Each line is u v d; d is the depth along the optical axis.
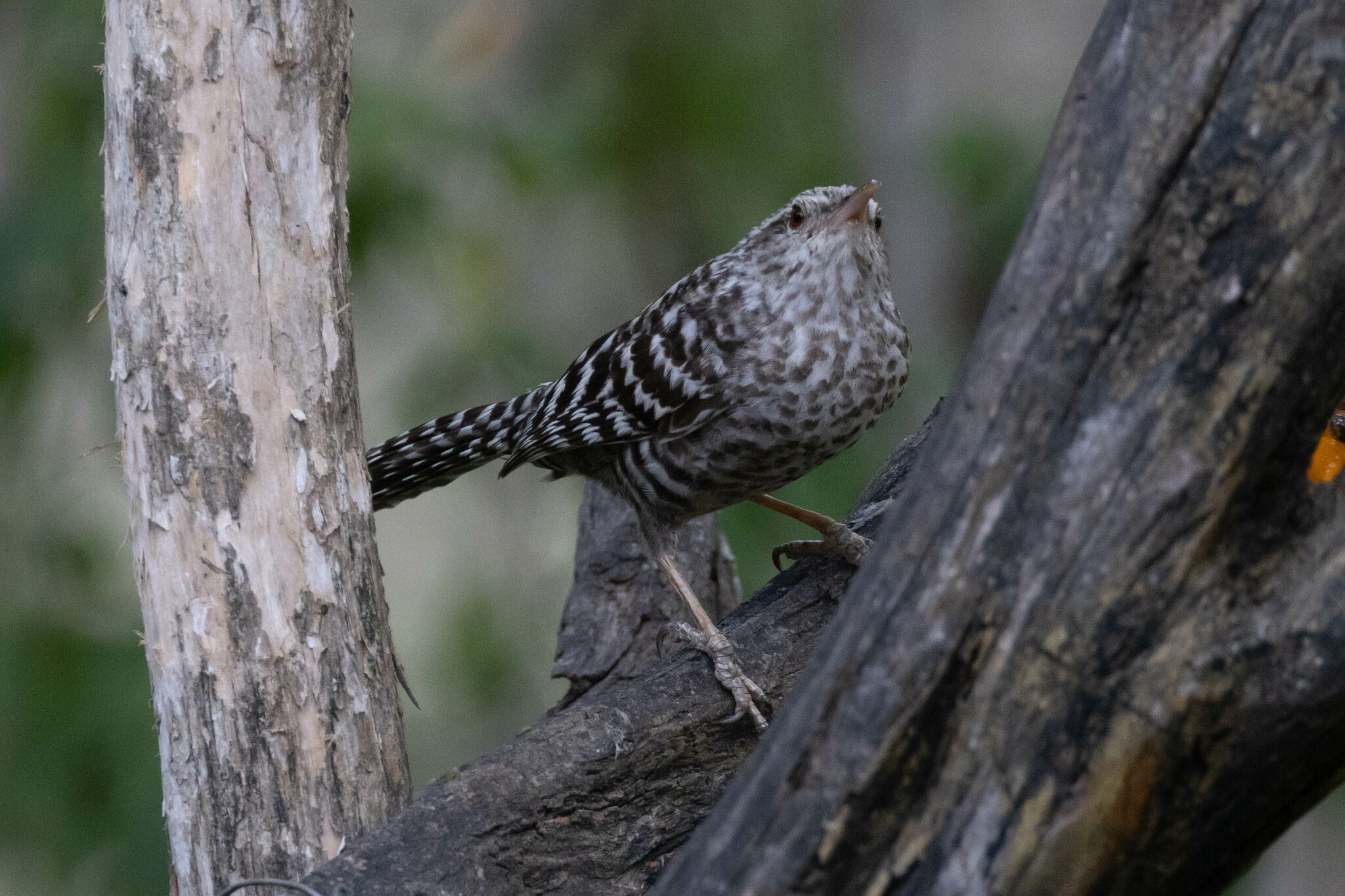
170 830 6.08
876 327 7.15
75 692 12.13
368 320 16.09
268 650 5.88
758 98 16.73
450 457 8.59
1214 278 3.96
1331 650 3.90
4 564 13.34
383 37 17.59
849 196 7.11
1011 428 4.14
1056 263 4.13
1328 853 17.58
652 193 17.14
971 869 4.13
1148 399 4.02
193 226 5.87
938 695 4.14
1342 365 3.94
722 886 4.30
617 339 7.80
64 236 13.27
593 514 9.19
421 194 13.73
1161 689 4.02
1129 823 4.11
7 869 12.12
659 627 8.76
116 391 6.10
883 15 17.27
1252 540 4.05
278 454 5.96
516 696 16.30
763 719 6.37
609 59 16.73
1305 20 3.86
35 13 13.98
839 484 13.63
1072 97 4.23
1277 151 3.89
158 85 5.83
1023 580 4.09
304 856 5.86
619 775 6.09
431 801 5.70
